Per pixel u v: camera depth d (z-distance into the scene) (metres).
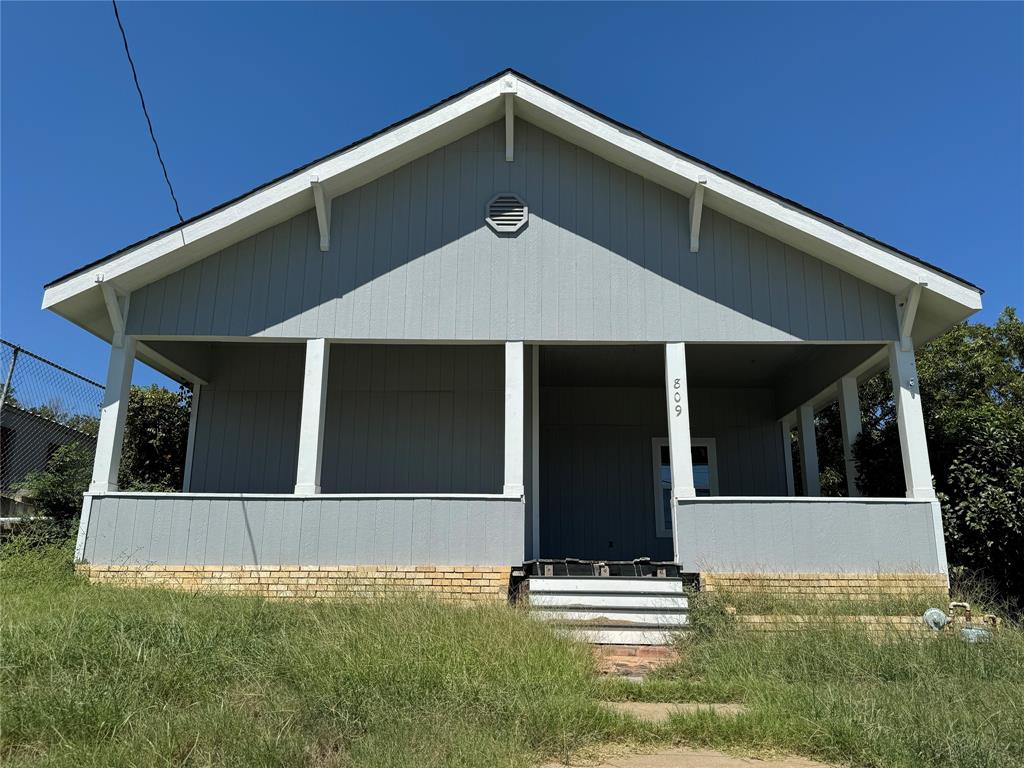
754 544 9.60
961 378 20.11
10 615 6.65
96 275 9.81
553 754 4.80
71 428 14.09
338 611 7.34
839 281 10.41
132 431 17.55
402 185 10.78
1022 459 10.23
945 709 5.35
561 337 10.31
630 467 14.95
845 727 5.08
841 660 6.80
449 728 4.83
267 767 4.21
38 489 12.47
